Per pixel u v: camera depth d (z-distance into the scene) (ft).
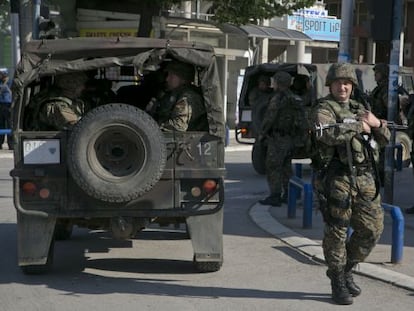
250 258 24.76
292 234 27.99
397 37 30.89
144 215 21.11
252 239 27.89
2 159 56.75
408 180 44.52
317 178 18.65
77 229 29.76
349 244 19.24
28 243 21.25
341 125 17.79
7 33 70.13
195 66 21.63
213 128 21.02
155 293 20.48
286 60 95.66
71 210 20.99
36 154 20.77
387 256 24.08
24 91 20.70
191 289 20.86
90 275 22.44
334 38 100.17
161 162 20.36
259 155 47.93
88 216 21.03
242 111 51.57
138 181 20.26
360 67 50.21
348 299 19.10
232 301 19.69
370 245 18.88
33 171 20.75
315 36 97.30
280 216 32.07
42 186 20.95
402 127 31.35
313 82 46.68
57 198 20.98
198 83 22.30
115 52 21.13
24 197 21.02
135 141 20.24
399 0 30.68
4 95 60.39
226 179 46.44
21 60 20.92
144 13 63.10
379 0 30.66
